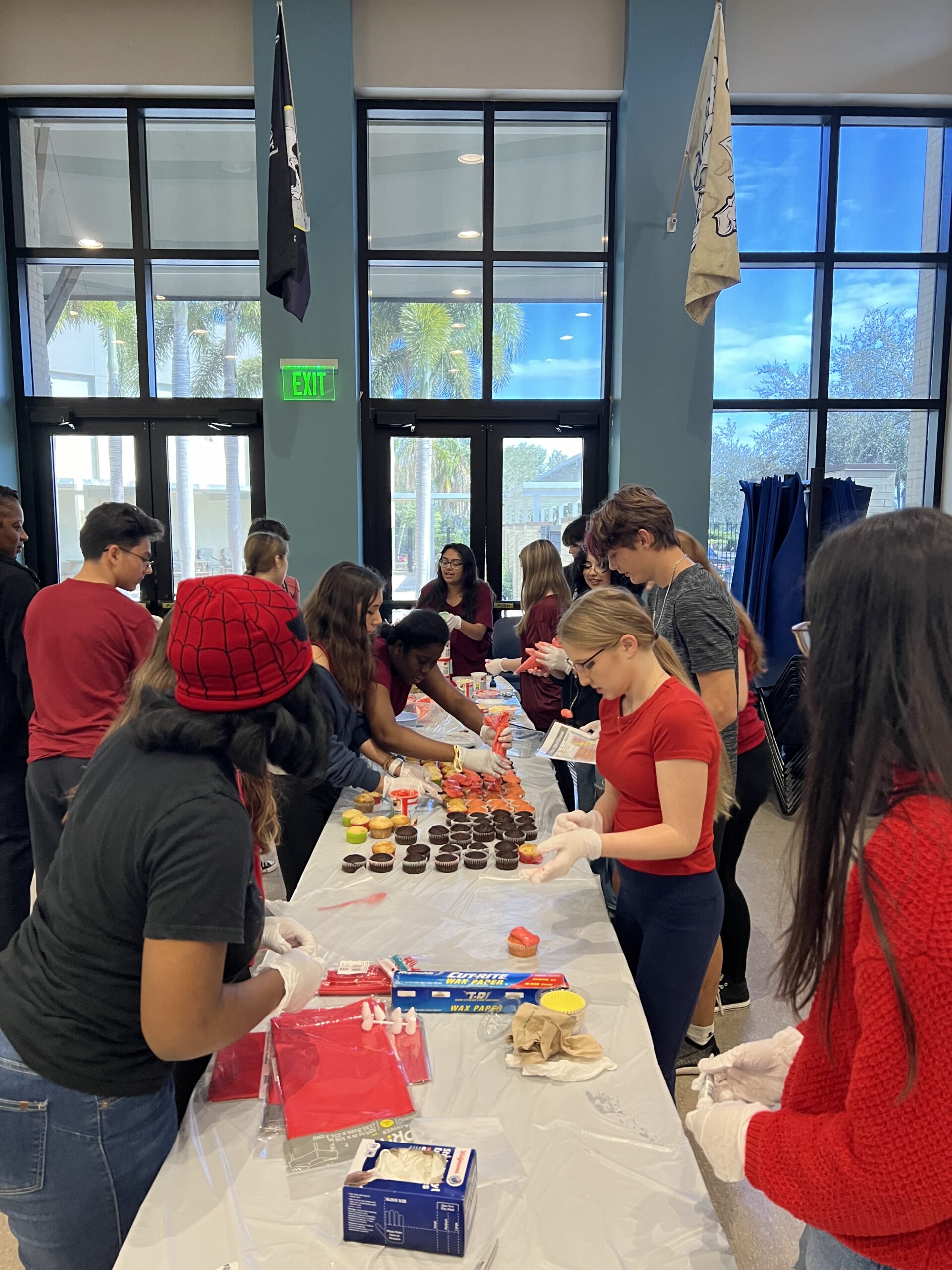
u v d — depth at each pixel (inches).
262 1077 42.7
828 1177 24.8
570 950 56.1
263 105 193.5
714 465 223.0
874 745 24.5
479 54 199.2
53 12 195.0
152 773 35.6
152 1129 39.2
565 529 146.8
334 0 192.5
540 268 214.7
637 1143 38.6
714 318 201.8
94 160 207.6
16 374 211.0
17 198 206.7
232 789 36.1
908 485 223.1
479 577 206.2
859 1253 26.8
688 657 77.6
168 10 195.5
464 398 217.0
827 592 26.0
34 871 105.3
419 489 219.3
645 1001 62.1
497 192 212.2
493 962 54.4
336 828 81.4
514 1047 44.9
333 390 201.3
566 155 211.5
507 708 132.0
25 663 98.0
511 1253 32.9
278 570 138.5
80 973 36.1
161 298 212.2
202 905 33.4
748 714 87.7
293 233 174.4
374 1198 32.6
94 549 94.0
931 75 200.5
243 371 214.4
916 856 23.1
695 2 193.6
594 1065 43.7
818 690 26.3
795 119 207.3
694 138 182.2
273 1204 35.0
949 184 210.5
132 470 216.1
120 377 213.9
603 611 58.4
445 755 92.4
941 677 23.8
